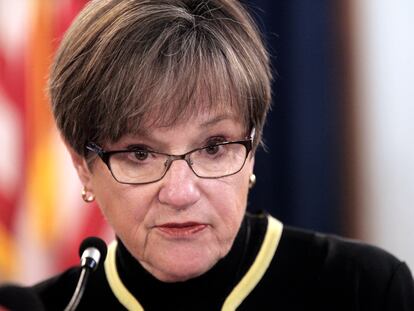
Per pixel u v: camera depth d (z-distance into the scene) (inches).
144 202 123.3
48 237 265.1
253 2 256.2
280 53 259.9
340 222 268.8
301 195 265.9
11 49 260.1
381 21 259.3
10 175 263.4
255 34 129.6
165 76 119.0
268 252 147.8
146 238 125.9
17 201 264.1
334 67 261.0
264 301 142.9
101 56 121.3
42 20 258.8
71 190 264.7
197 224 123.8
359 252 150.0
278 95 262.1
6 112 261.4
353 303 144.0
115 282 146.2
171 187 120.3
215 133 122.5
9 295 95.7
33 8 258.8
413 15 257.3
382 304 144.0
